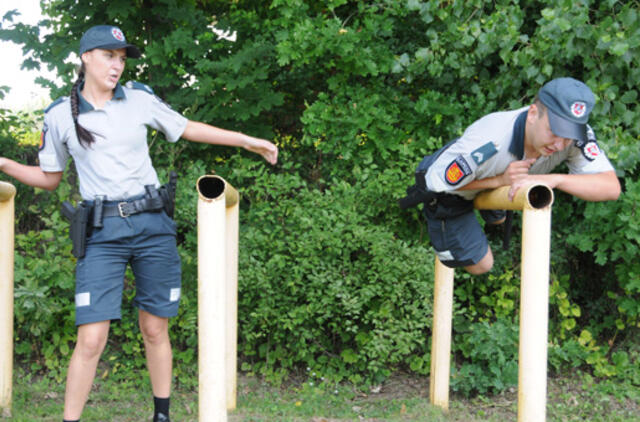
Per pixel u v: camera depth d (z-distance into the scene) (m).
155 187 3.07
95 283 2.91
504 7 4.36
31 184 3.10
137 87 3.07
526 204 2.42
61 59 4.83
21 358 4.69
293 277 4.43
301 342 4.45
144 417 3.83
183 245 4.84
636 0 4.14
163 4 5.12
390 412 4.01
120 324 4.63
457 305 4.57
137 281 3.13
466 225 3.19
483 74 4.68
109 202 2.94
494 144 2.70
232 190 3.27
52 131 2.97
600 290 5.07
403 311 4.39
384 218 4.79
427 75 4.91
